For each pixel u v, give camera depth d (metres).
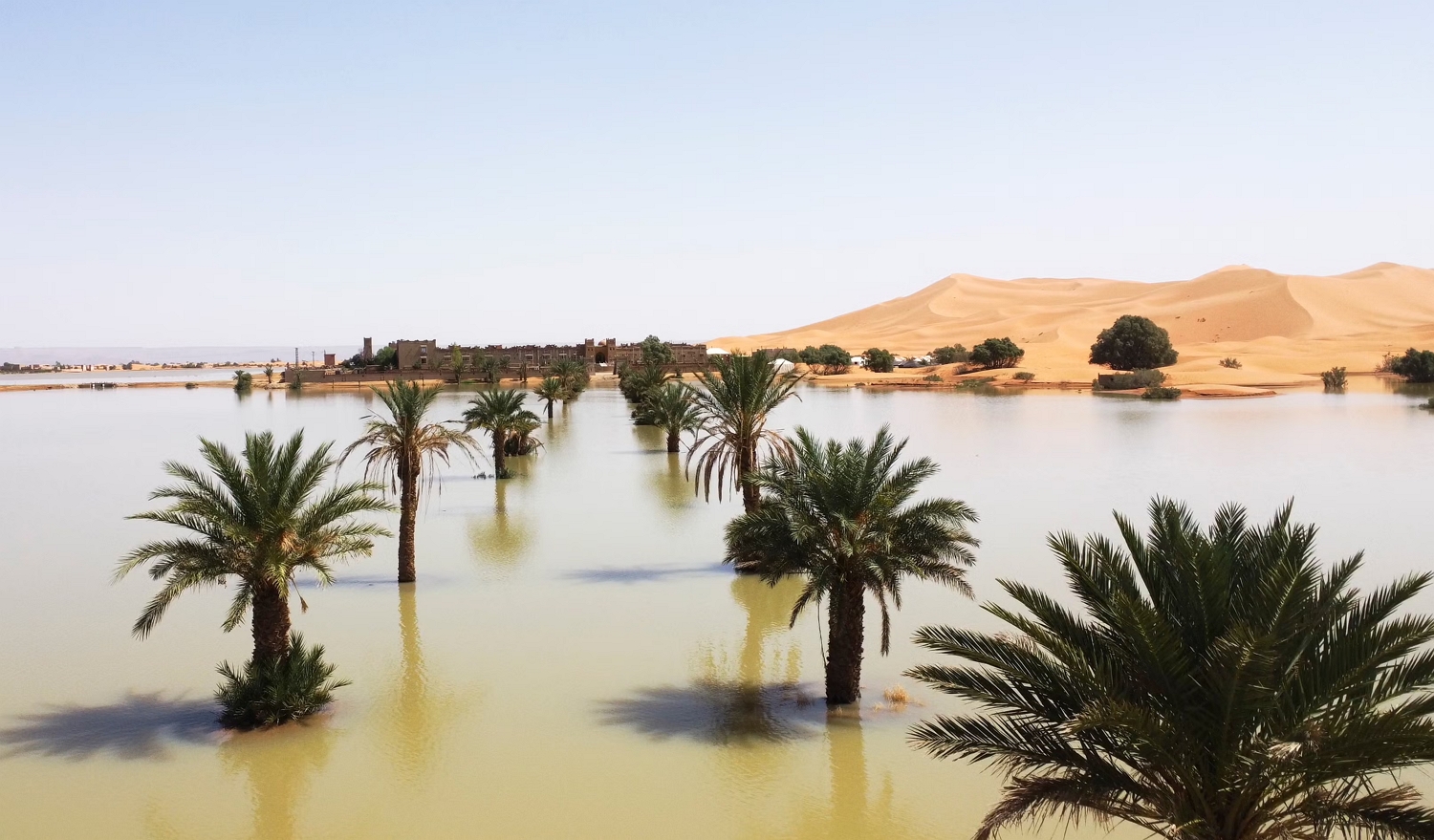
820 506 16.83
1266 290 199.88
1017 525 33.38
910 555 16.72
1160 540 10.25
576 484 45.22
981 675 10.31
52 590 26.97
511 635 21.95
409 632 22.20
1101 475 44.38
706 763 15.27
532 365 146.38
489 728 16.69
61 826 13.34
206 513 16.16
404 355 144.88
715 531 33.78
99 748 15.97
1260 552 9.81
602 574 27.56
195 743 16.20
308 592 25.91
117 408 106.19
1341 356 136.38
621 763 15.28
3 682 19.19
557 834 13.11
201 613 24.47
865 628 22.16
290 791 14.41
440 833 13.16
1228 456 50.28
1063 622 10.09
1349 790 8.89
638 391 73.62
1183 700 8.79
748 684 18.75
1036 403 91.06
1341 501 36.59
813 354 156.38
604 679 19.06
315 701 17.19
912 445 56.59
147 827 13.34
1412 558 27.45
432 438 26.89
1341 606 9.46
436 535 33.34
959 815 13.65
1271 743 8.62
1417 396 92.25
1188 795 8.97
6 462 57.19
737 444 27.70
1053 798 9.38
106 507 41.09
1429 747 7.93
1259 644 7.98
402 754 15.69
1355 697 8.79
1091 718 8.36
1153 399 93.56
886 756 15.48
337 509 17.36
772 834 13.12
